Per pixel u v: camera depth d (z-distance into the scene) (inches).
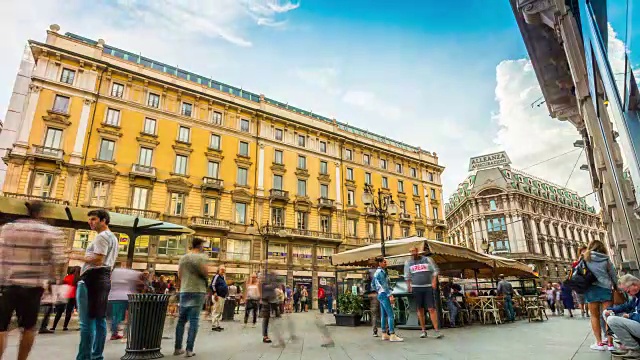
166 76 1116.5
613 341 192.7
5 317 128.0
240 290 1019.9
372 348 217.5
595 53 191.5
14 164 834.2
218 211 1083.3
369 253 373.7
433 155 1793.8
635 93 125.4
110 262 160.2
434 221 1620.3
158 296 191.5
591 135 298.5
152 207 981.2
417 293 269.1
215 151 1129.4
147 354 184.1
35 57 922.7
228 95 1234.0
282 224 1202.6
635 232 233.9
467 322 400.8
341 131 1503.4
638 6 110.3
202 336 296.7
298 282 1155.3
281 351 211.6
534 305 434.3
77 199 885.2
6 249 132.5
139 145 1008.2
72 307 325.4
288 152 1301.7
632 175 153.2
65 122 909.2
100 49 1016.2
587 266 193.9
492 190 2043.6
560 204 2288.4
